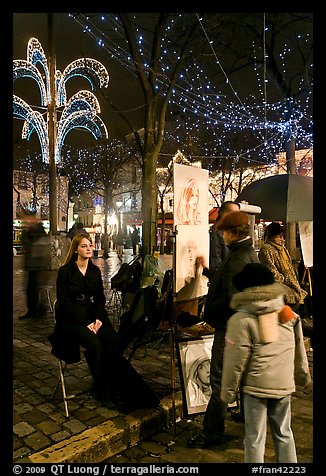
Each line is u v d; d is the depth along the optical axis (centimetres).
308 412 394
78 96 1499
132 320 420
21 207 752
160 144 643
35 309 723
